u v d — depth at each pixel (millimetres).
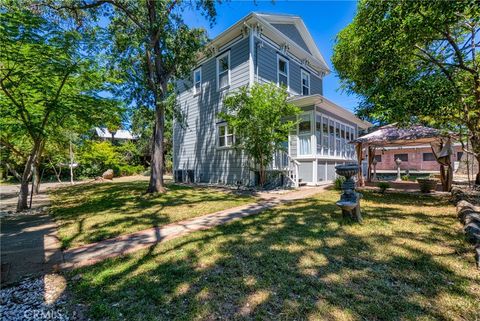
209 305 1969
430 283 2213
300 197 7223
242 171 10711
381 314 1814
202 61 12922
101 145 20891
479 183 8289
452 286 2156
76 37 5695
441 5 3986
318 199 6664
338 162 12438
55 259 3012
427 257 2719
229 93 9922
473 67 5703
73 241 3684
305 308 1902
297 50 12453
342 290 2133
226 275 2455
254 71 10227
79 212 5820
